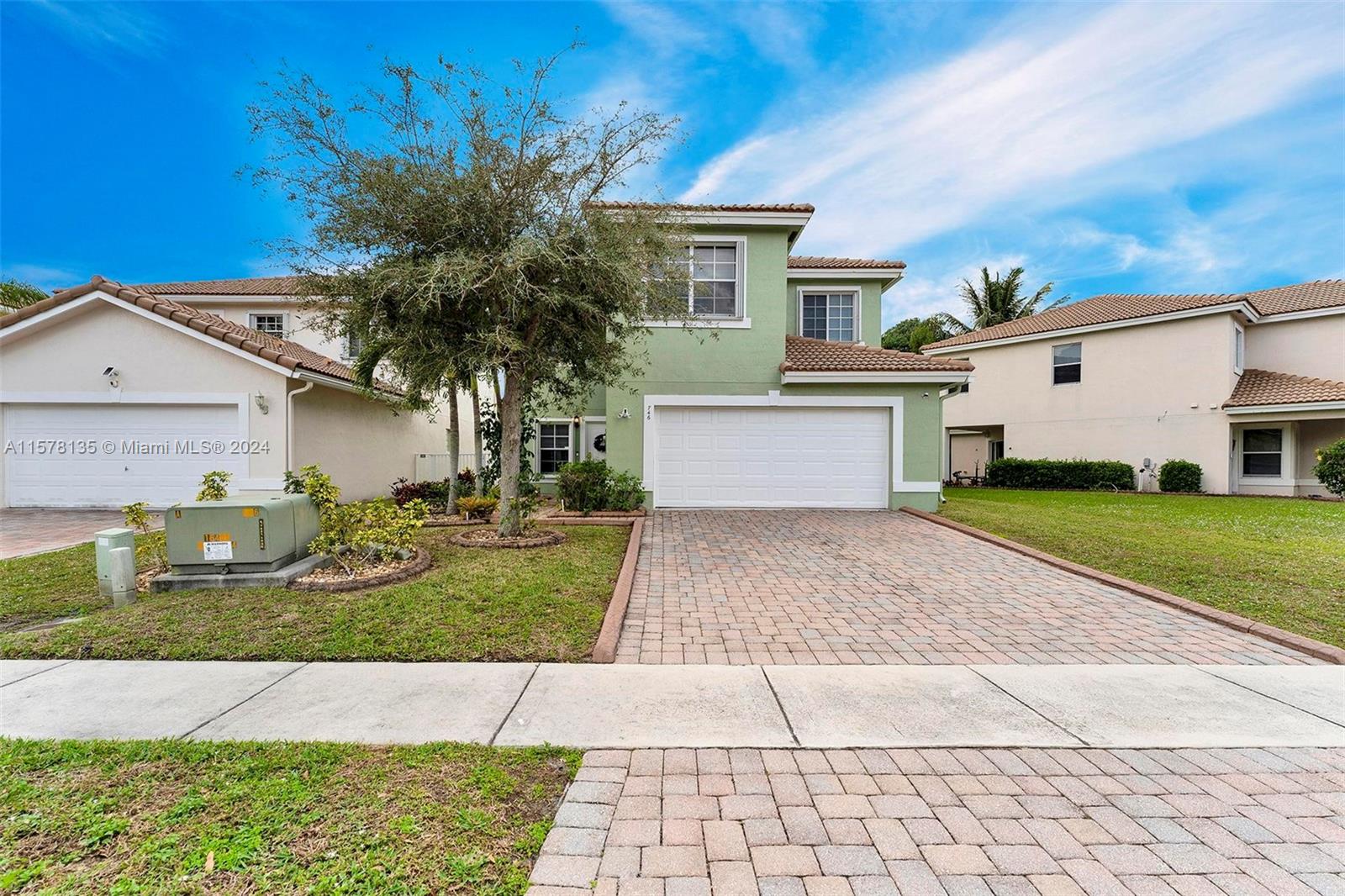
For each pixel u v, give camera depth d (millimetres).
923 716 3826
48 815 2719
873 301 16062
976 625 5648
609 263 7707
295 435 12578
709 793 2965
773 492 12875
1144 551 8555
